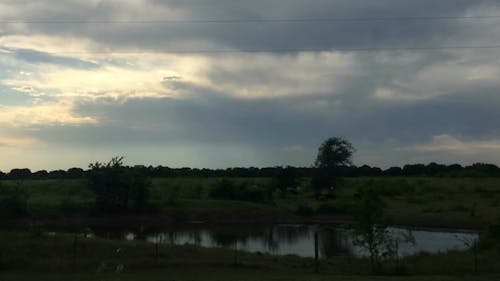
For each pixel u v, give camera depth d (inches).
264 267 1135.6
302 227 2910.9
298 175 4330.7
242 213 3336.6
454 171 6348.4
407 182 4576.8
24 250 1175.0
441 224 2472.9
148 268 1087.6
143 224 3085.6
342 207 3312.0
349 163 4224.9
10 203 2935.5
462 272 1011.9
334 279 894.4
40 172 6343.5
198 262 1150.3
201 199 3735.2
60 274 1015.6
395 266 1111.6
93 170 3257.9
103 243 1285.7
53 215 3061.0
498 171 6102.4
